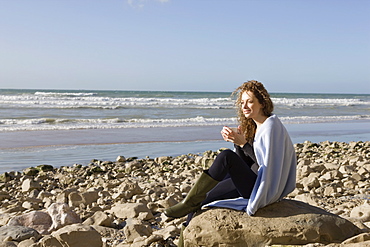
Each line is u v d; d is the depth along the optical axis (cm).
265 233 320
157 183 781
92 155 1249
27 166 1066
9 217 532
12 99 4334
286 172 348
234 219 333
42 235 447
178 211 352
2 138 1545
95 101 4428
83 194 627
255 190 335
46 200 655
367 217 458
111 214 550
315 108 4431
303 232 318
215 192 358
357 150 1299
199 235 336
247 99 354
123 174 938
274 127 338
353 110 4216
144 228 439
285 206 348
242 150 367
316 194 657
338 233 330
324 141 1572
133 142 1537
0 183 848
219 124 2264
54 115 2658
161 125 2162
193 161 1110
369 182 736
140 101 4744
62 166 1069
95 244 379
